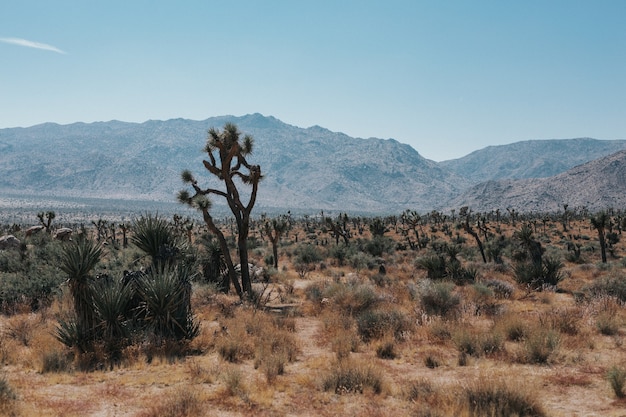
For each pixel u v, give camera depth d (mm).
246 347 12883
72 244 12922
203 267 24828
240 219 22750
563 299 22203
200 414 8125
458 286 25125
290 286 24938
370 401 9094
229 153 22047
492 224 127438
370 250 55094
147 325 13109
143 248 15719
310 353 13000
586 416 8125
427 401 8805
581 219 145250
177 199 22016
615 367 9766
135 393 9359
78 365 11297
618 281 21188
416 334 14516
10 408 7992
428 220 149875
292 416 8281
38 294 18562
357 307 18016
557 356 11766
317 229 129625
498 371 10805
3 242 30625
